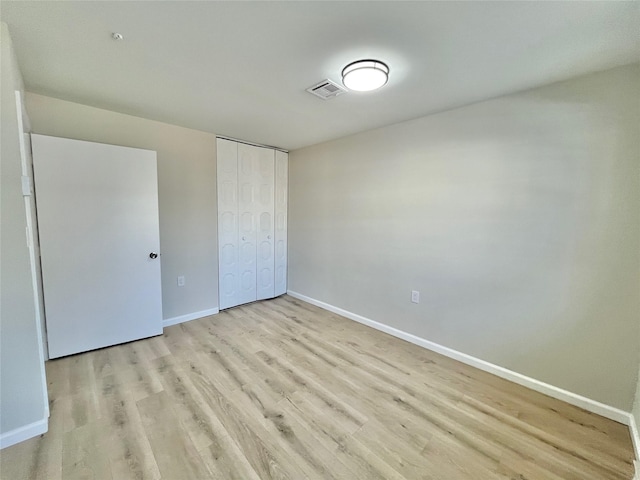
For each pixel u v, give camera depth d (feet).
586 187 6.11
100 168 8.23
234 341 9.27
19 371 5.08
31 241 5.44
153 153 9.10
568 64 5.63
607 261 5.95
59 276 7.79
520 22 4.43
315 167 12.59
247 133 10.89
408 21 4.46
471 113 7.71
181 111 8.56
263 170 13.01
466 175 7.89
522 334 7.11
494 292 7.53
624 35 4.70
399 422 5.78
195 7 4.21
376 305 10.44
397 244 9.65
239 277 12.64
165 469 4.62
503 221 7.29
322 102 7.69
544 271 6.72
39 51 5.41
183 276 10.74
